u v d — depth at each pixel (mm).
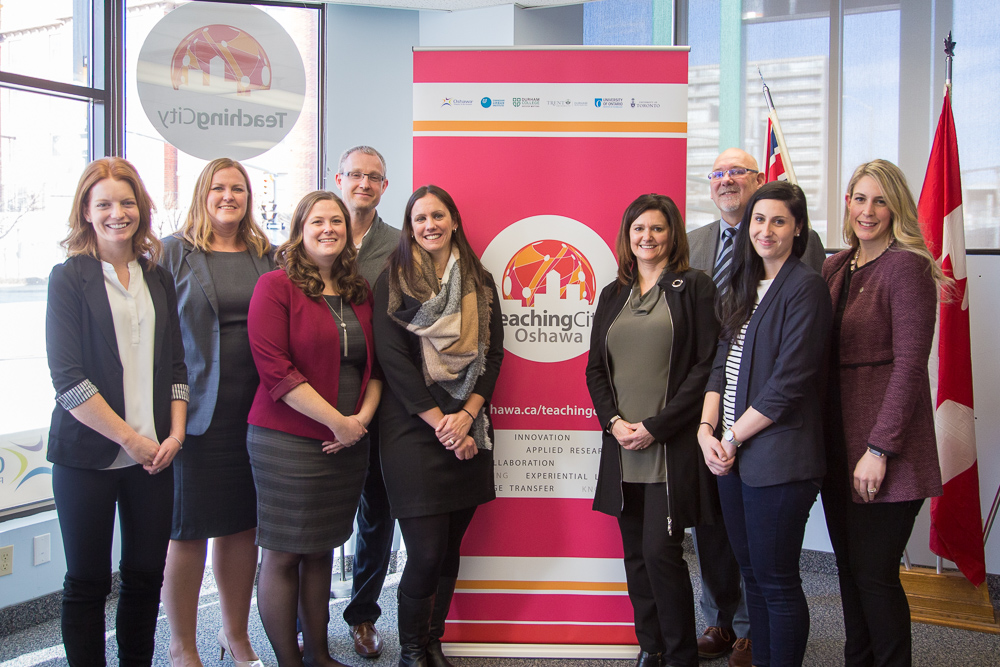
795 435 1906
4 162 3039
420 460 2186
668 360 2178
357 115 3807
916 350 1870
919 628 2814
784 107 3510
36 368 3121
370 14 3801
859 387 1979
